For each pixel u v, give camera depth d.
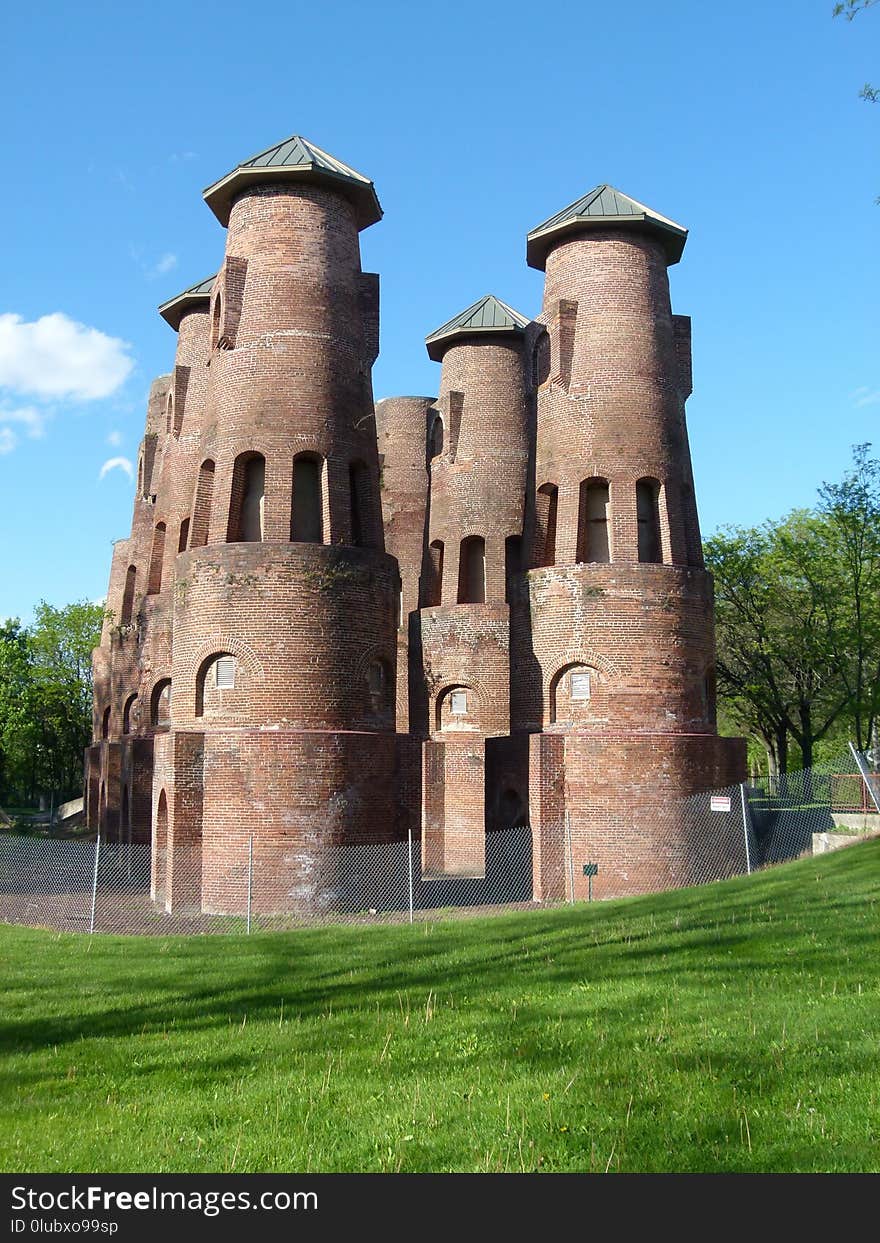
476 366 45.72
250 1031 13.95
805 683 53.00
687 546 35.12
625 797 31.23
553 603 33.44
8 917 28.06
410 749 31.53
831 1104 9.62
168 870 29.45
